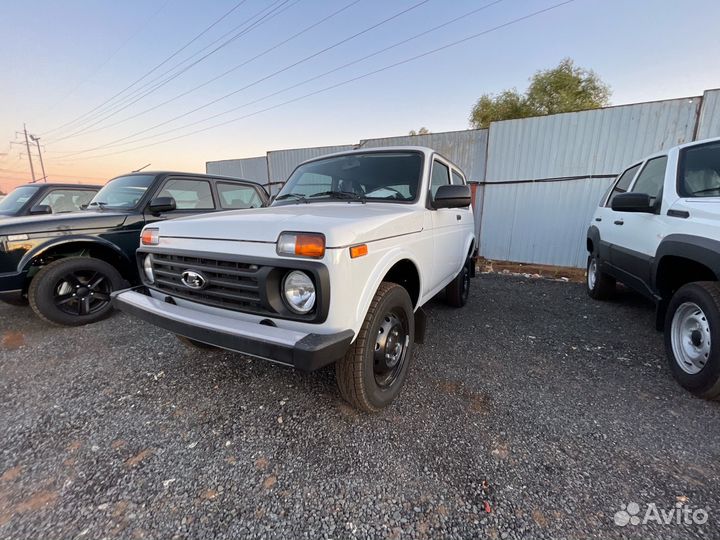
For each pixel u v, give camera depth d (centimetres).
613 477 155
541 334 336
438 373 255
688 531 128
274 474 159
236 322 165
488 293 512
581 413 205
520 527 131
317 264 148
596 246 448
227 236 172
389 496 146
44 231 330
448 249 309
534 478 155
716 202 226
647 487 149
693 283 227
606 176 656
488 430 189
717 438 180
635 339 322
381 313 187
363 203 252
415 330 248
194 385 238
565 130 681
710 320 207
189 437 185
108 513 138
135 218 390
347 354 180
